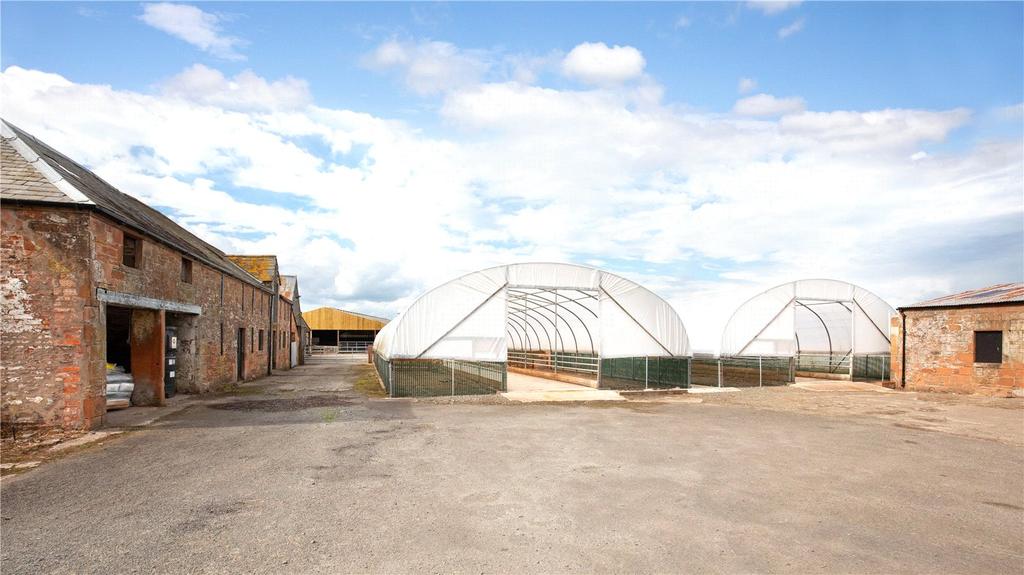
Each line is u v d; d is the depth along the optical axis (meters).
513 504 5.54
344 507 5.43
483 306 15.80
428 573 3.98
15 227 9.19
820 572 4.07
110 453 7.77
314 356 49.56
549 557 4.27
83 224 9.41
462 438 9.01
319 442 8.61
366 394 15.68
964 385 16.45
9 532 4.74
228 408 12.42
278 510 5.33
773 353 19.34
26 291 9.22
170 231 15.73
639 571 4.04
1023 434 9.84
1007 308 15.55
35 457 7.54
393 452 7.92
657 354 17.59
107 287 10.06
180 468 6.93
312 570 4.02
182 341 15.20
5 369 9.17
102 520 5.04
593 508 5.44
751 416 11.77
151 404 12.50
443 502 5.60
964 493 6.14
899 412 12.57
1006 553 4.48
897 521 5.20
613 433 9.56
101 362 9.90
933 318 17.30
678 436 9.33
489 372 17.94
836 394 16.38
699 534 4.79
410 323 15.19
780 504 5.65
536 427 10.12
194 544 4.49
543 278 16.47
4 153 9.83
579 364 21.91
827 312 22.83
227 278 17.91
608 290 17.14
